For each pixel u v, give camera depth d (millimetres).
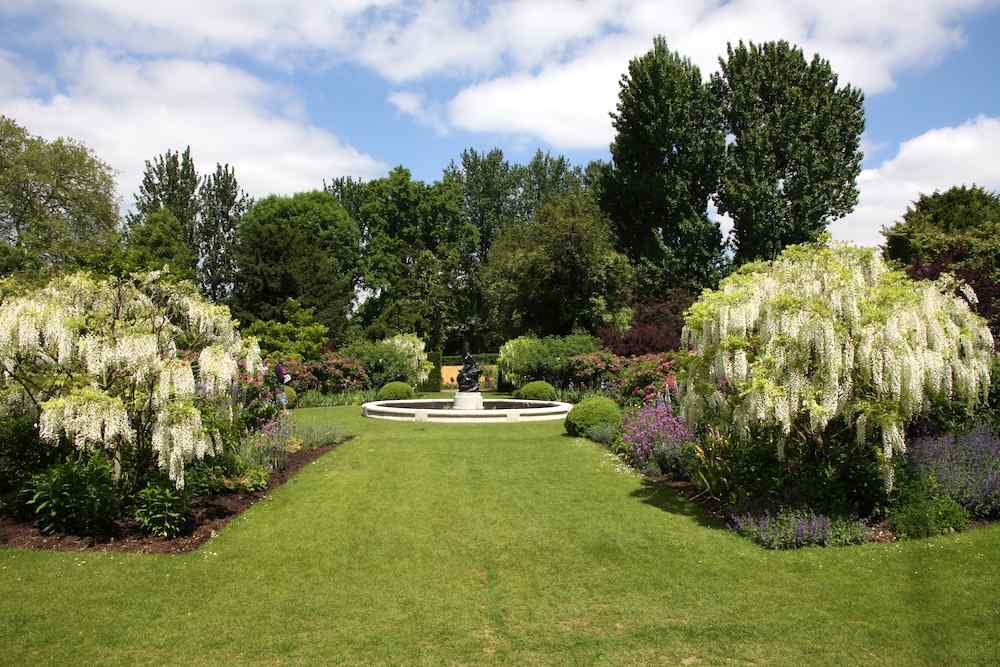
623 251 36688
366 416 19312
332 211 48125
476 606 6469
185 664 5406
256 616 6270
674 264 33688
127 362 7816
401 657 5496
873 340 7477
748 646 5570
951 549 7105
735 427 8594
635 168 36125
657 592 6707
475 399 19562
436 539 8250
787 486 8500
